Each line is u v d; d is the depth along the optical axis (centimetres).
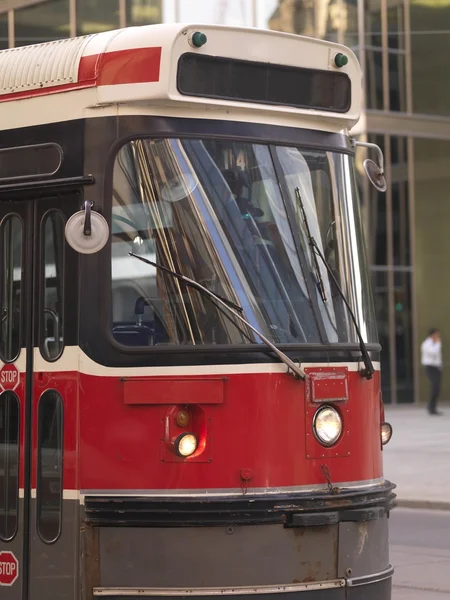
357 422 1105
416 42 4662
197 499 1020
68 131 1093
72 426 1064
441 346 4803
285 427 1051
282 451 1049
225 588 1015
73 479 1059
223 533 1016
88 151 1078
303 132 1144
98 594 1036
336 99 1167
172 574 1018
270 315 1069
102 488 1048
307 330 1083
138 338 1052
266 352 1051
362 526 1078
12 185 1119
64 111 1098
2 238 1133
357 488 1091
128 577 1030
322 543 1048
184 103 1070
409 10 4647
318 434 1070
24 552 1091
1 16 4228
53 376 1083
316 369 1077
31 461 1095
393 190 4666
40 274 1103
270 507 1023
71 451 1062
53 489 1076
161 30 1067
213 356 1040
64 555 1061
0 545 1109
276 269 1087
